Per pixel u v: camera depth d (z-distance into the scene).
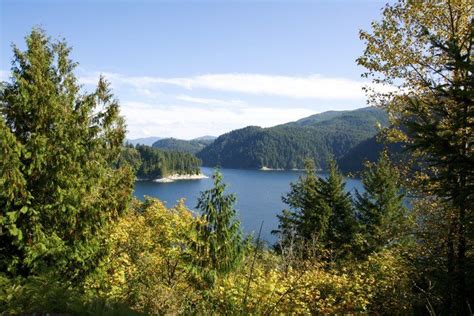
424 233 10.98
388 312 10.45
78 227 9.91
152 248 12.73
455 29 11.36
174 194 114.69
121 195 13.38
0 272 8.53
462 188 7.43
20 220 8.86
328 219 26.75
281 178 191.00
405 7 11.93
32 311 5.90
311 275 10.96
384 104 12.30
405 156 11.86
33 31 10.60
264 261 12.68
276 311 8.42
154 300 8.85
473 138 8.27
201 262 10.22
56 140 9.59
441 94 8.52
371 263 12.70
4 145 8.12
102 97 13.20
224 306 8.65
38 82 9.70
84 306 6.28
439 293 9.27
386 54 11.89
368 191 24.84
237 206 89.12
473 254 9.70
